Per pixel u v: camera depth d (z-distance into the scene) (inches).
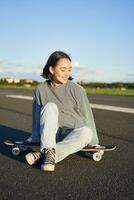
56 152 151.9
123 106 459.5
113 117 338.0
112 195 120.9
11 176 142.2
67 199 116.6
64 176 142.0
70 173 146.0
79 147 156.8
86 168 153.6
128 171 150.7
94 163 161.6
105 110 404.8
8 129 259.0
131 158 172.9
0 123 291.4
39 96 164.1
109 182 135.3
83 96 161.6
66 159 166.2
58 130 163.0
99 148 160.4
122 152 185.5
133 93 962.1
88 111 162.9
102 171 149.7
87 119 162.2
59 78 158.9
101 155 168.7
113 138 226.8
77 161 163.8
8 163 160.9
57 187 128.8
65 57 158.6
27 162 160.1
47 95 163.2
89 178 139.9
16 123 291.7
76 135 155.6
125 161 166.9
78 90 161.2
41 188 127.7
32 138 166.4
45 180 136.9
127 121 308.7
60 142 154.6
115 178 140.6
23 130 254.8
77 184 132.4
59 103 162.4
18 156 172.6
